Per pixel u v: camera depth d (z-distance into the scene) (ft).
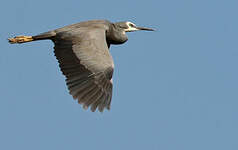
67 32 56.59
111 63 53.31
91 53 53.72
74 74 53.42
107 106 51.88
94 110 51.39
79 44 54.95
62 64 54.60
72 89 52.49
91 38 55.36
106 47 54.80
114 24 64.44
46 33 57.72
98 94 52.01
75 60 53.93
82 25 57.93
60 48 55.88
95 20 60.23
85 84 52.37
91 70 52.75
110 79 52.80
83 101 51.62
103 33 56.80
